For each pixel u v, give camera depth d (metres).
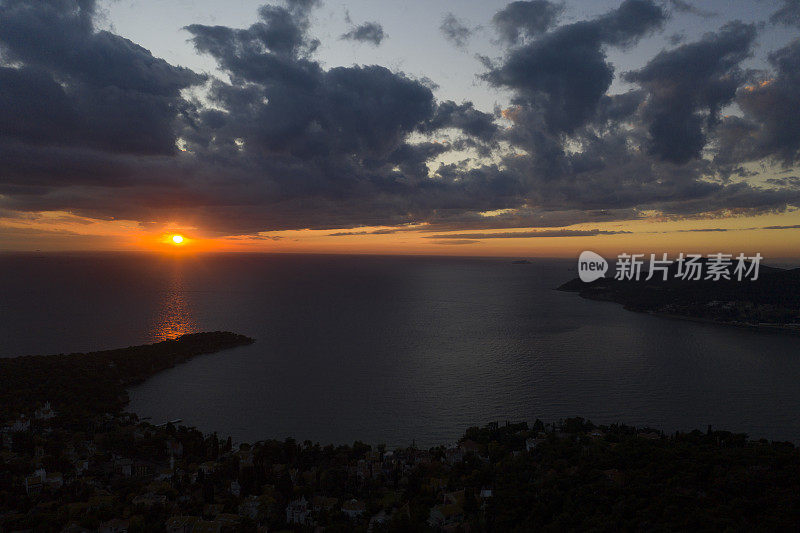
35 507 97.81
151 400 182.38
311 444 135.75
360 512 97.50
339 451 130.75
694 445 116.44
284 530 91.94
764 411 174.62
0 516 93.38
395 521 87.56
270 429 154.50
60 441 132.00
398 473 113.69
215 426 156.62
